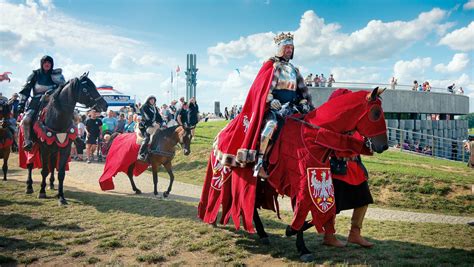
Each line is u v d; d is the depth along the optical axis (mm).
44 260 4793
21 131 9250
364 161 13797
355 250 5262
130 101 26188
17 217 6668
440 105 35281
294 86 5172
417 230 6762
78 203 8070
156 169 10070
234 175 5258
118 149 10070
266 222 6945
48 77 8625
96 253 5082
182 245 5441
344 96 4785
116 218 6871
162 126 10266
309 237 5984
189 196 10148
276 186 4801
